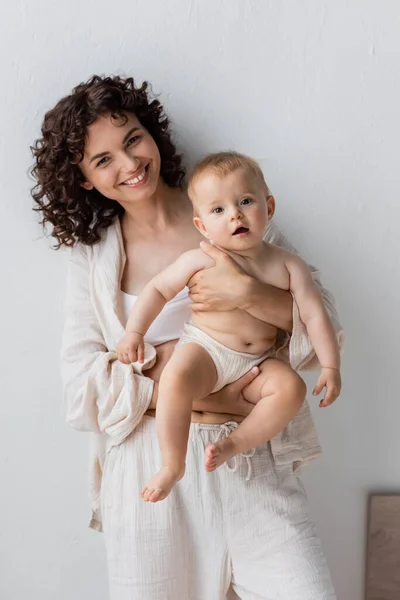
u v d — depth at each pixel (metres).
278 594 1.77
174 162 1.96
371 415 2.23
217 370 1.71
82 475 2.21
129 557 1.82
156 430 1.74
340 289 2.14
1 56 1.96
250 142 2.04
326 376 1.71
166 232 1.94
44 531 2.24
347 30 1.99
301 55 2.00
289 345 1.78
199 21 1.97
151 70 1.99
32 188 1.96
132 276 1.93
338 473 2.26
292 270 1.73
